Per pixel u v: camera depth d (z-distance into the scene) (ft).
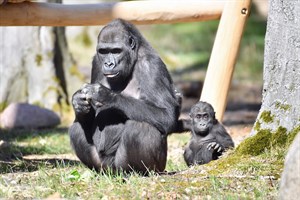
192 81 131.13
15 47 93.25
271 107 47.29
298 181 34.81
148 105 46.80
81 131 49.47
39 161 58.95
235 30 60.23
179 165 57.88
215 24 173.99
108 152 48.80
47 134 78.74
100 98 45.65
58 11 58.70
